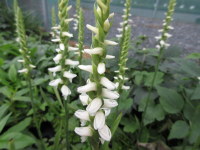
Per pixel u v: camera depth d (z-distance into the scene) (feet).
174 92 0.77
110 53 0.90
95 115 0.31
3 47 1.16
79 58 0.69
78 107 0.76
